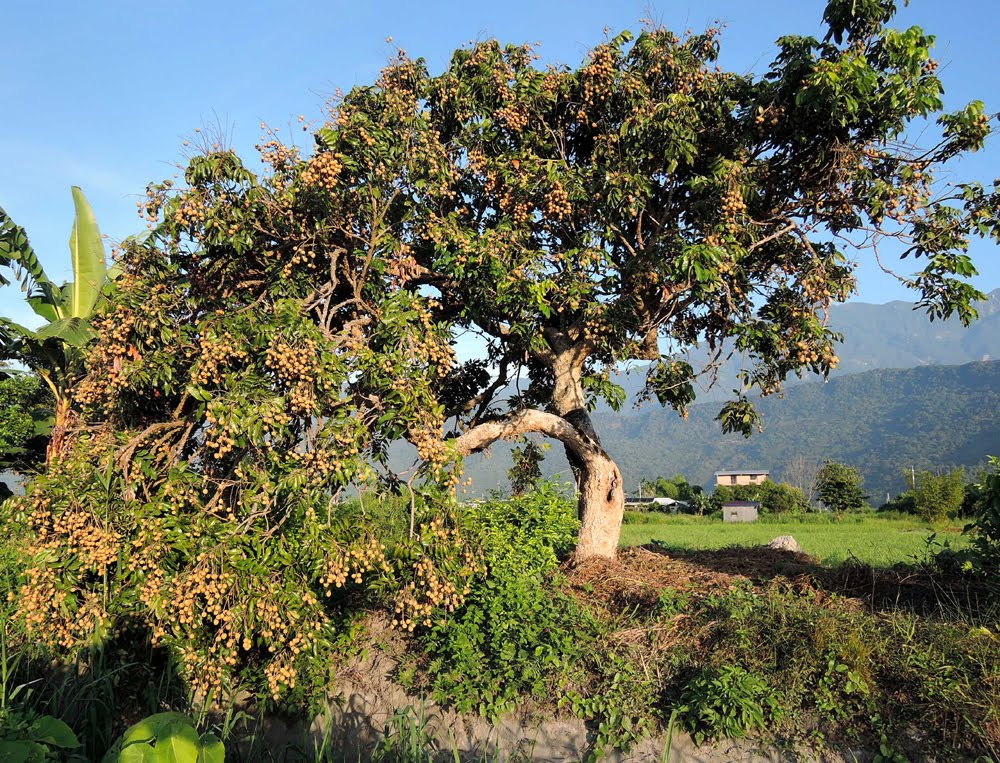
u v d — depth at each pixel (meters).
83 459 6.07
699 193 8.26
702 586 8.25
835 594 7.28
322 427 5.63
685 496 64.00
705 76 8.41
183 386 6.54
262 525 6.42
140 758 3.11
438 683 6.90
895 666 5.64
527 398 11.70
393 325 6.07
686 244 7.19
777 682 5.82
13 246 12.18
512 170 8.47
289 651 7.00
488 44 8.86
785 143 8.24
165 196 6.76
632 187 7.74
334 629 7.29
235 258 7.37
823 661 5.85
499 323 9.55
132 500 6.03
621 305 8.38
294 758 6.72
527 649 6.86
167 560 5.85
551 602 7.63
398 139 6.95
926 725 5.20
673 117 7.74
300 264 7.41
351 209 7.12
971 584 7.09
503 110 8.70
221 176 6.78
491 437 9.40
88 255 13.36
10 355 13.98
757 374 9.97
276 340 5.46
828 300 7.94
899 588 7.27
